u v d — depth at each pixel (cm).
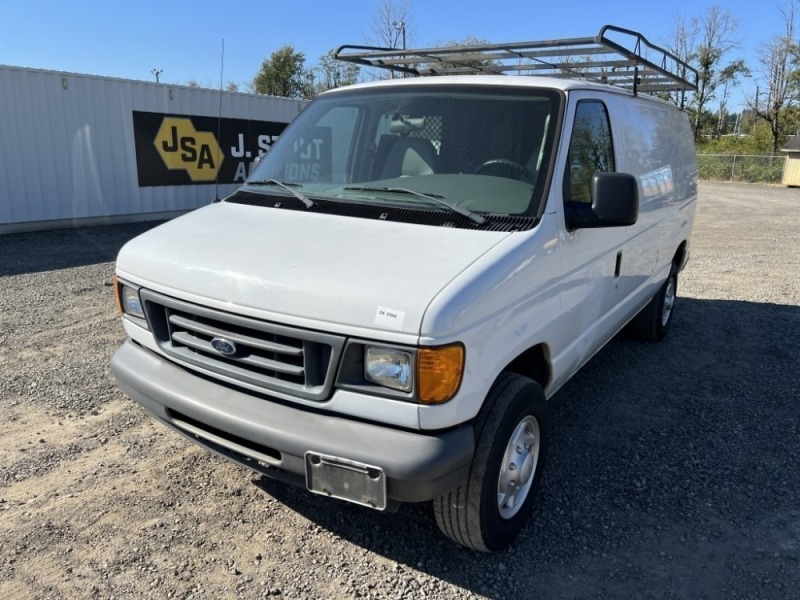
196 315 286
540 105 342
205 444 294
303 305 252
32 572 285
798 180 3638
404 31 2253
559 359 341
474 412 260
